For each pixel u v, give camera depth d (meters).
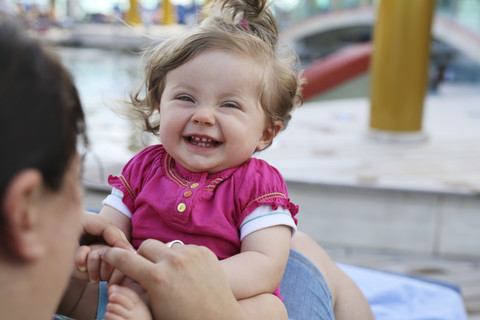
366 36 12.58
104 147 3.14
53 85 0.44
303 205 3.00
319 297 1.09
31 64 0.43
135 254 0.66
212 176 0.97
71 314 0.81
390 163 3.26
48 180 0.44
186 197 0.93
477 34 8.13
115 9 11.09
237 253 0.94
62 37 10.30
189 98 0.94
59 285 0.49
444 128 4.12
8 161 0.41
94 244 0.77
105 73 7.53
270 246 0.90
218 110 0.93
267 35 1.07
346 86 6.30
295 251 1.17
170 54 0.97
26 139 0.42
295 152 3.45
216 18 1.06
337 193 2.94
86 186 2.41
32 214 0.43
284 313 0.87
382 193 2.90
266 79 0.98
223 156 0.94
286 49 1.13
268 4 1.10
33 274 0.45
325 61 6.61
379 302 1.76
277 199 0.93
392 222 2.94
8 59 0.42
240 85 0.94
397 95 3.64
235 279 0.83
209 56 0.94
